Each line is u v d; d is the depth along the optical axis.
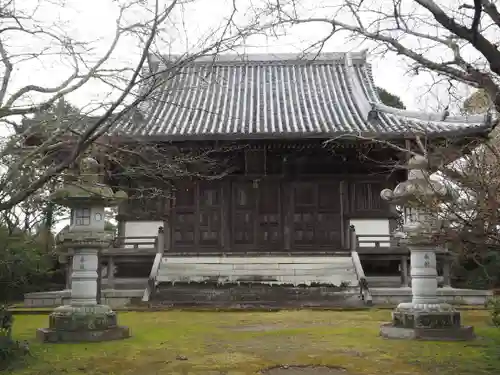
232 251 21.83
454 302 17.66
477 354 8.03
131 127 20.14
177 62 7.07
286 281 18.70
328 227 22.48
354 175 22.58
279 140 20.55
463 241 5.90
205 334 10.69
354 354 8.17
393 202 10.02
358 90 25.25
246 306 16.62
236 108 24.36
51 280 25.33
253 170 22.06
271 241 22.38
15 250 12.55
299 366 7.36
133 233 22.56
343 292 17.98
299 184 22.72
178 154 19.25
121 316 14.51
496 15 5.15
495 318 9.80
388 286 20.50
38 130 6.86
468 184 6.08
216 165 21.14
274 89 26.47
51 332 9.55
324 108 24.33
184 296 17.98
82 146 6.10
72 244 10.09
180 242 22.38
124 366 7.43
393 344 9.03
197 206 22.55
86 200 10.08
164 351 8.62
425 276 9.88
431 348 8.57
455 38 6.29
